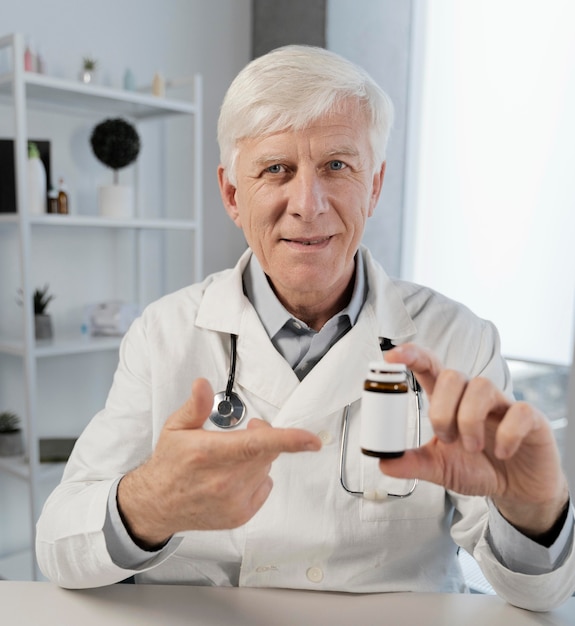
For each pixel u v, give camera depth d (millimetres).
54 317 2166
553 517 686
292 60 820
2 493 2080
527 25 2074
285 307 1003
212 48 2527
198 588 793
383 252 2400
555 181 2043
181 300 1084
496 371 1013
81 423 2275
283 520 884
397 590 855
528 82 2084
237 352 977
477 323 1054
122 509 702
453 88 2281
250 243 905
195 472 587
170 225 2096
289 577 886
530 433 575
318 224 835
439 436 568
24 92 1704
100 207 2027
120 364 1056
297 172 836
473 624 723
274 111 810
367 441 598
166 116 2252
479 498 882
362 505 899
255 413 941
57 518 779
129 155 2031
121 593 775
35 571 1796
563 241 2039
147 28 2311
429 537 917
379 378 591
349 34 2262
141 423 971
